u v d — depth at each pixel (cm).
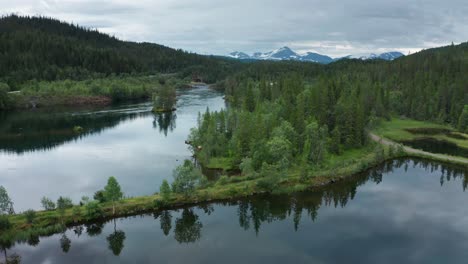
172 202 7200
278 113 12556
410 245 6056
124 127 15175
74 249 5766
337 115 11569
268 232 6500
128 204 6919
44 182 8638
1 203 6262
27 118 16962
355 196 8181
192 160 10262
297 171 9000
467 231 6538
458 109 15200
